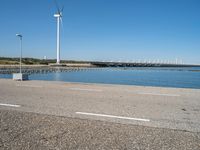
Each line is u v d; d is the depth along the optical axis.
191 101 8.89
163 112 6.82
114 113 6.55
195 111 7.02
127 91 11.78
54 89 12.38
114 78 49.03
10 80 18.53
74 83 16.22
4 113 6.41
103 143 4.15
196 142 4.27
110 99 9.06
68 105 7.70
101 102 8.34
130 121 5.70
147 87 13.91
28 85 14.58
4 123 5.36
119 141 4.26
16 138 4.37
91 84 15.53
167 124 5.50
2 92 11.02
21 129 4.91
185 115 6.47
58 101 8.50
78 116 6.12
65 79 44.22
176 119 6.00
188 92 11.70
